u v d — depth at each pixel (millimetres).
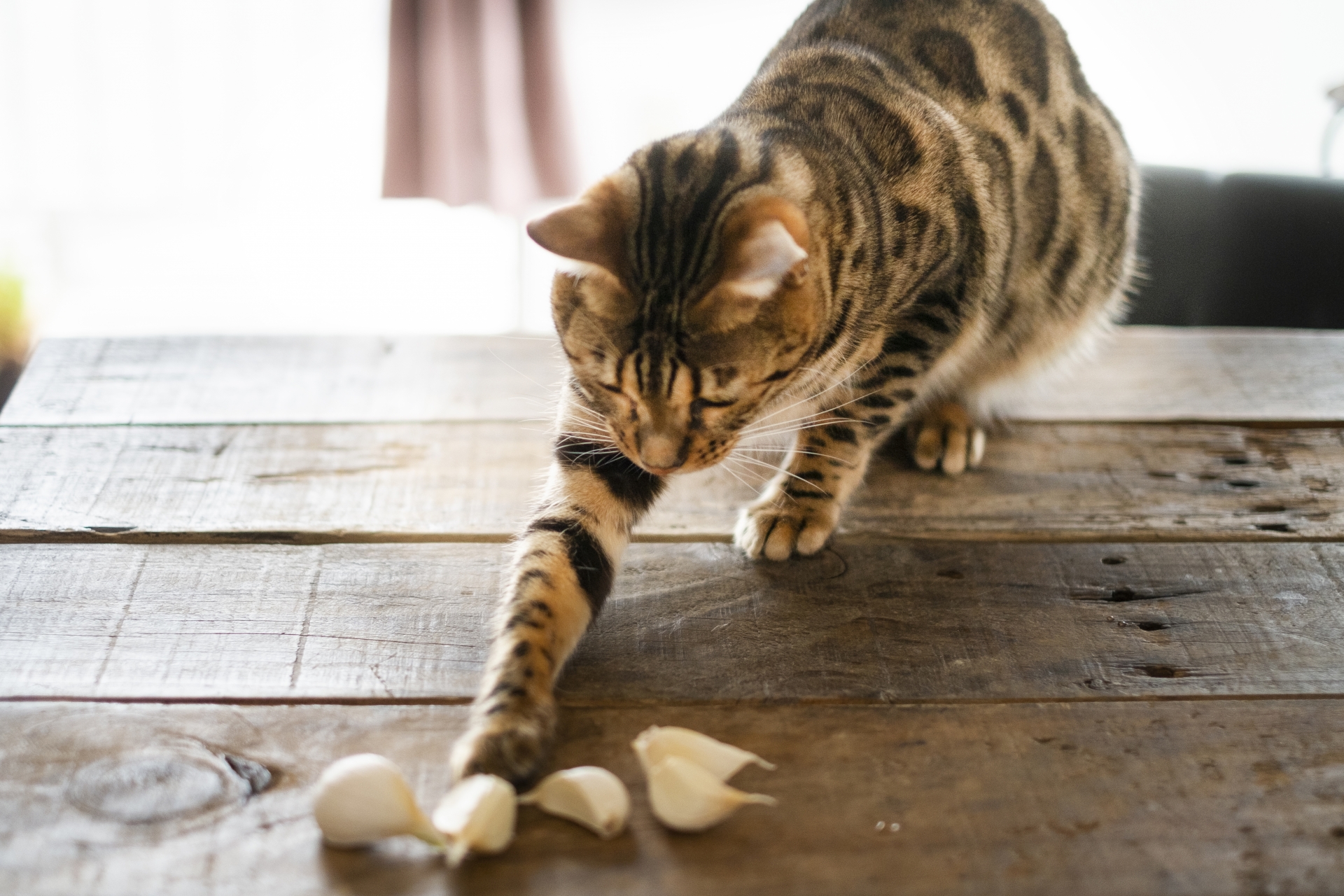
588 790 434
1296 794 461
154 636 517
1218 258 887
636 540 583
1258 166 1208
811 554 575
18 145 1347
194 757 462
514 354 719
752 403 575
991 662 518
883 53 667
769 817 447
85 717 478
